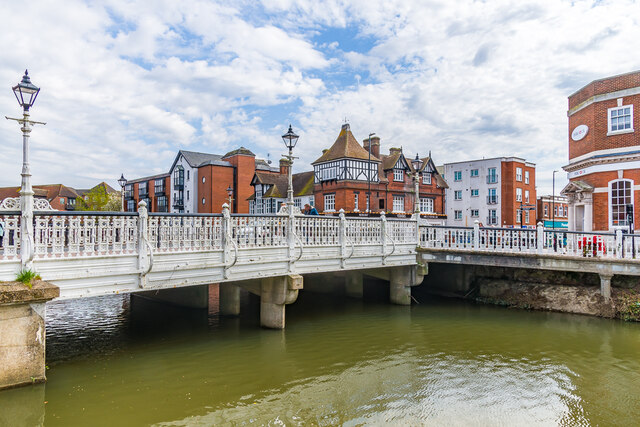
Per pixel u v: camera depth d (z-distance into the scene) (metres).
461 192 53.88
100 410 7.38
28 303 7.30
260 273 11.38
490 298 17.23
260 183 45.12
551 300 15.35
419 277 16.83
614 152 19.53
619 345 11.23
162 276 9.43
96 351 10.72
